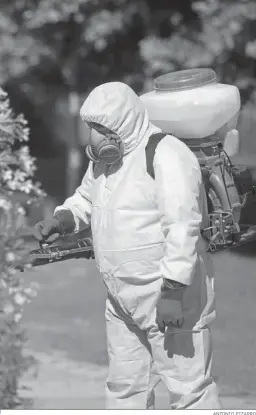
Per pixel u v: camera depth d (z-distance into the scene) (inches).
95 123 327.6
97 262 339.3
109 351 347.3
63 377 495.8
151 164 324.8
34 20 1031.6
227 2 925.2
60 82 1148.5
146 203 325.7
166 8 1034.7
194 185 321.7
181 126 355.3
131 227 326.3
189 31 985.5
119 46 1053.8
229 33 915.4
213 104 354.0
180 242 313.0
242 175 363.9
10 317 320.2
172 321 315.3
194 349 331.0
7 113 351.9
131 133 328.5
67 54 1075.9
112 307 343.6
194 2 991.6
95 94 327.9
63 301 754.2
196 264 325.4
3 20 1045.2
